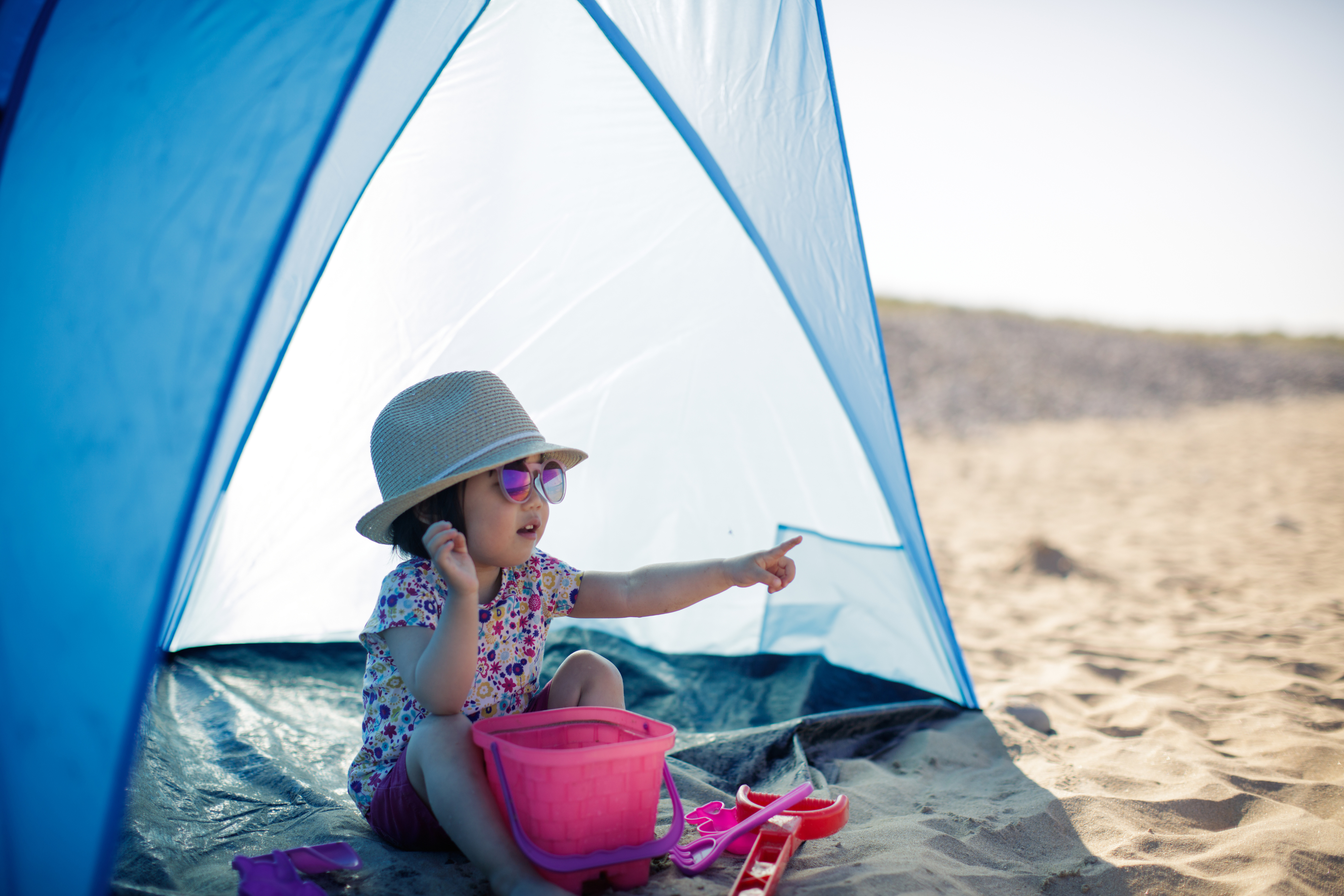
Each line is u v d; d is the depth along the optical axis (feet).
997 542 20.02
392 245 8.55
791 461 9.57
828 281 8.35
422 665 5.17
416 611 5.60
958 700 8.98
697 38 7.88
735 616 10.12
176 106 4.98
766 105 8.00
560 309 9.41
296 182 4.41
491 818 4.88
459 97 8.17
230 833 5.94
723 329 9.35
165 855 5.49
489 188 8.75
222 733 7.64
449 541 5.08
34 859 3.81
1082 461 32.32
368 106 6.14
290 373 8.45
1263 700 9.25
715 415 9.66
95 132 5.15
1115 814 6.63
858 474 9.25
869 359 8.50
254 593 9.55
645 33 7.80
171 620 9.02
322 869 5.18
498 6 7.74
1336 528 20.94
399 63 6.16
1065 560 17.13
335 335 8.57
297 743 7.58
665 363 9.65
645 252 9.16
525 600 6.22
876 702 8.93
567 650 10.21
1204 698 9.44
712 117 8.07
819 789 7.02
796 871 5.46
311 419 8.82
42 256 4.91
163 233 4.61
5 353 4.71
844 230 8.16
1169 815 6.66
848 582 9.57
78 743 3.78
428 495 5.63
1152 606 14.23
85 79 5.37
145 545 3.88
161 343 4.29
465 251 8.91
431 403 5.89
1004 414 42.09
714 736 7.93
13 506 4.33
